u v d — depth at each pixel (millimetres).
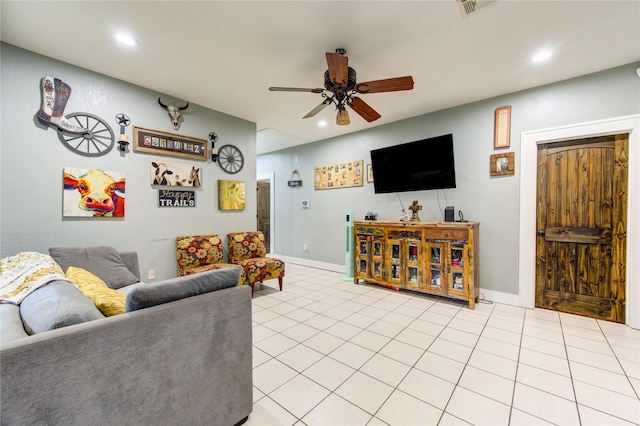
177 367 1168
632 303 2496
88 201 2559
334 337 2365
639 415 1457
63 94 2424
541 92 2906
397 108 3543
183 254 3141
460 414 1477
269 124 4180
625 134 2561
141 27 1980
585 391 1652
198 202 3428
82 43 2172
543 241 2979
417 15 1863
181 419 1185
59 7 1766
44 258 1897
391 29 2012
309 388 1700
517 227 3070
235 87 2953
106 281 2340
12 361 799
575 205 2807
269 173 6133
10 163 2193
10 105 2189
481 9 1807
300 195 5484
